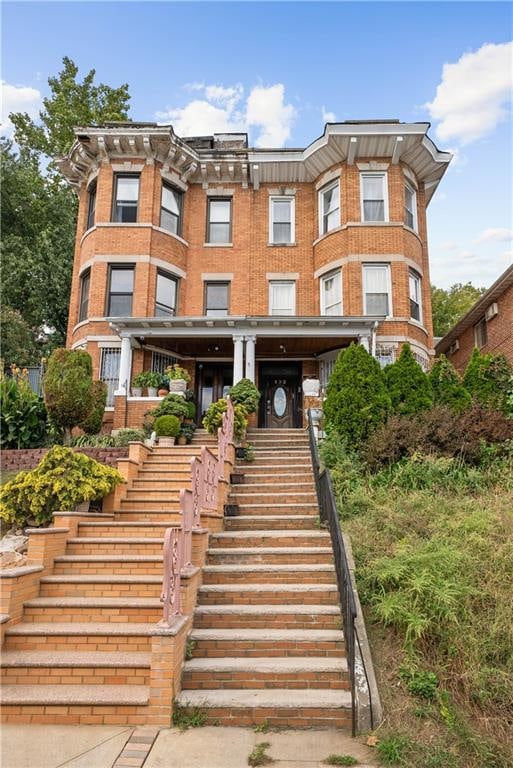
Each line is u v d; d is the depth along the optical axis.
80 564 5.87
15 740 3.85
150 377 13.79
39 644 4.80
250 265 16.64
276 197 17.27
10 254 21.67
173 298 16.11
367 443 10.08
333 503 6.02
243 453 10.18
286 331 13.77
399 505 7.48
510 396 11.88
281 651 4.83
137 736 3.92
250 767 3.54
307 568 5.88
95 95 25.27
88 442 11.53
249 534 6.78
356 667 4.48
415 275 16.14
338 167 16.27
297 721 4.14
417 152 16.09
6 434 11.53
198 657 4.80
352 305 15.09
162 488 8.39
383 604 4.94
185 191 16.95
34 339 22.94
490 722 4.10
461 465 8.95
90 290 15.24
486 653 4.59
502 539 6.17
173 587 4.65
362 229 15.58
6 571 5.15
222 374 16.20
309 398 13.68
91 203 16.78
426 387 11.64
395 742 3.76
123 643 4.79
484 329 16.16
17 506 6.91
